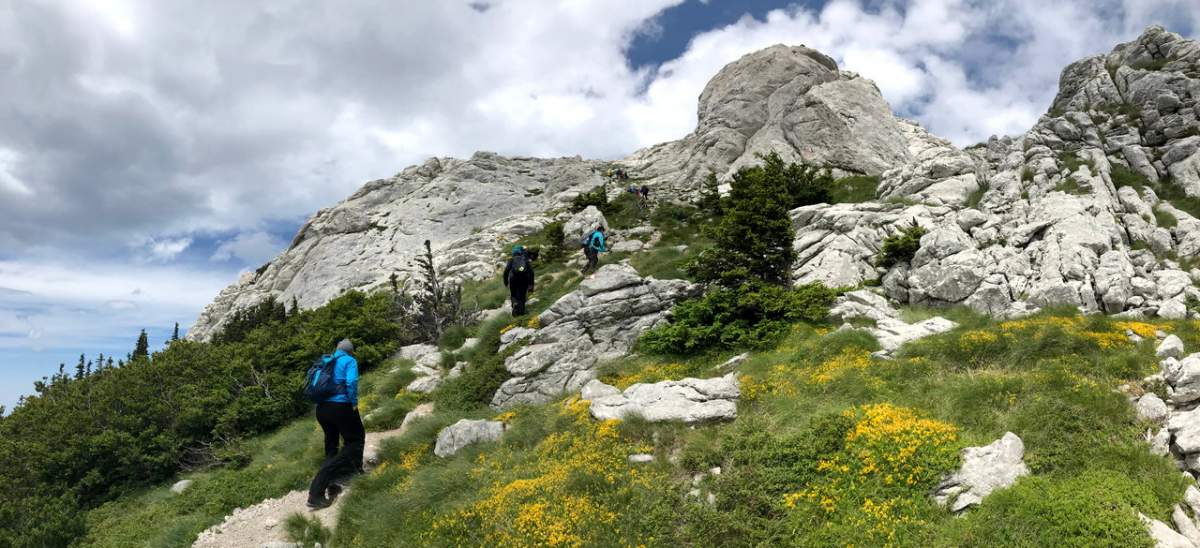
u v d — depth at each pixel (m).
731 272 18.03
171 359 21.33
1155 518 7.58
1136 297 16.62
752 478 9.42
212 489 14.78
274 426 19.33
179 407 18.72
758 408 11.81
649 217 36.28
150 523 14.05
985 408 10.18
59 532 13.97
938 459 8.81
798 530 8.36
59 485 16.50
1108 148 24.81
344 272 46.41
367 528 10.86
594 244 25.56
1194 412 8.95
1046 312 15.80
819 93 43.06
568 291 23.27
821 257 21.06
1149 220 21.00
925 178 26.91
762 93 48.03
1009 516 7.73
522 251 21.84
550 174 60.31
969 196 25.22
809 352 14.09
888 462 8.99
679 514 9.00
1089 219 19.31
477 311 25.03
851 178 37.16
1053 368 11.29
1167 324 14.23
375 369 21.94
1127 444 8.91
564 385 16.22
